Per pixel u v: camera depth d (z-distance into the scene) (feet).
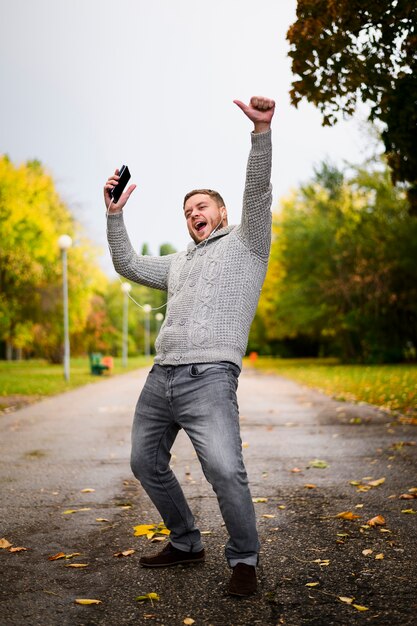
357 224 98.17
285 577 10.15
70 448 24.04
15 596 9.54
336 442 24.14
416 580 9.86
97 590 9.75
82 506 15.20
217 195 10.82
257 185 9.50
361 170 93.40
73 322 120.57
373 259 96.48
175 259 11.11
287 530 12.81
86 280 121.08
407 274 95.35
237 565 9.53
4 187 101.40
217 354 9.62
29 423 32.09
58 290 114.01
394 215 94.22
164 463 10.53
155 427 10.28
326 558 11.03
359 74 24.70
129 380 76.28
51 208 116.47
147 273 11.32
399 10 22.49
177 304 10.14
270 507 14.71
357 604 8.99
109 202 11.16
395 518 13.47
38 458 21.93
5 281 105.91
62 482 17.98
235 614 8.75
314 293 107.96
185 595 9.48
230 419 9.50
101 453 22.88
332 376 69.87
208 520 13.66
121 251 11.19
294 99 25.52
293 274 112.57
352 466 19.42
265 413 34.73
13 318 112.98
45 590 9.77
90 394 52.34
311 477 17.98
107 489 17.07
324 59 24.34
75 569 10.73
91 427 30.32
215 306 9.81
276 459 20.89
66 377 69.21
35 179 108.27
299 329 123.24
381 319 99.25
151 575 10.37
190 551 10.82
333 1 22.26
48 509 14.92
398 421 29.55
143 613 8.85
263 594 9.46
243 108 9.28
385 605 8.93
